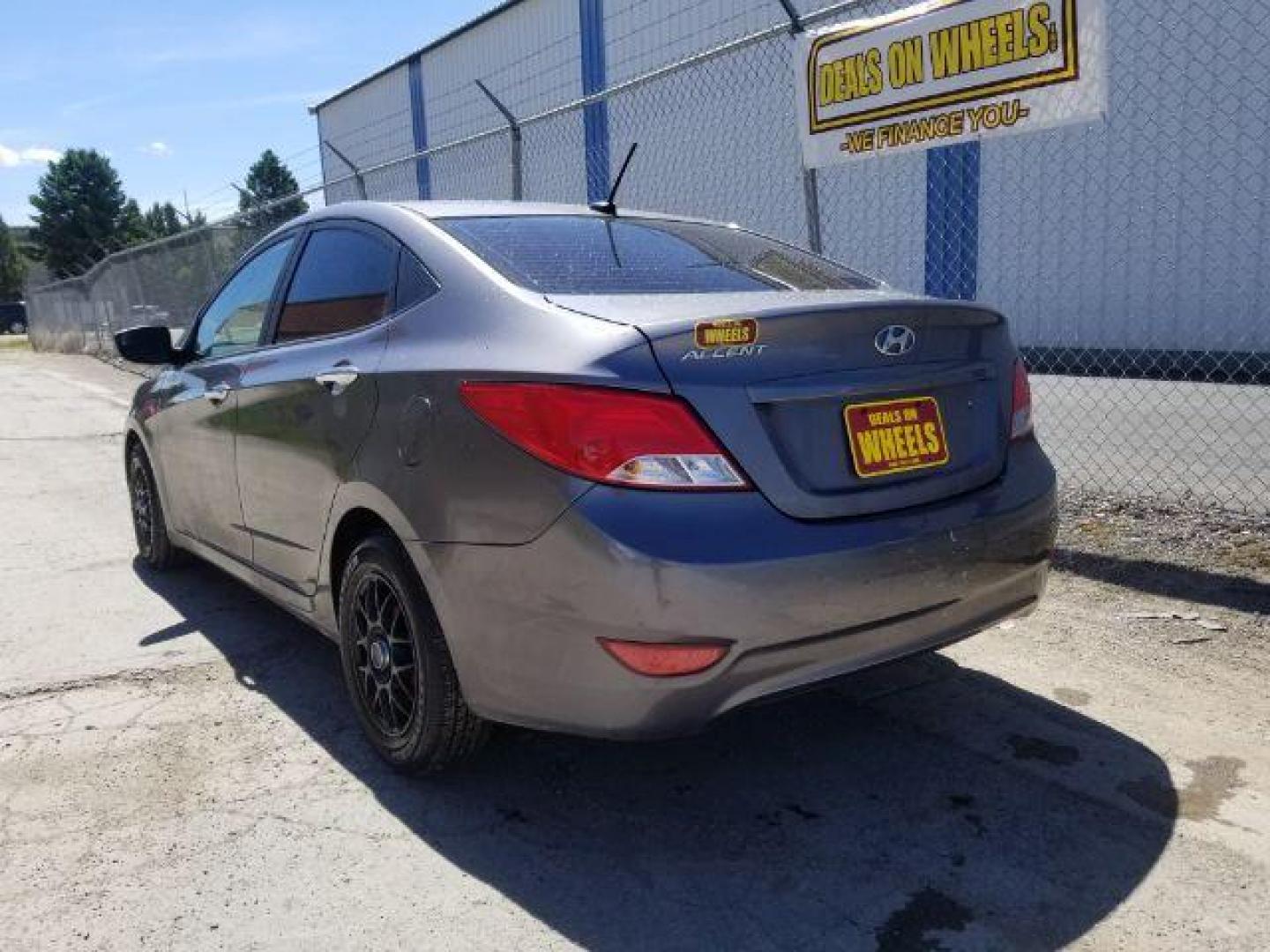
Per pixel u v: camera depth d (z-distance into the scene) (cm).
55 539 596
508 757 313
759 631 236
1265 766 290
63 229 6994
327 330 346
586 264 307
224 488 400
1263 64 1031
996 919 233
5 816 286
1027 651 374
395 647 298
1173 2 1088
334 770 309
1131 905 235
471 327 279
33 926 238
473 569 258
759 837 269
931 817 274
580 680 242
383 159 2633
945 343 280
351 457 302
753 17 1332
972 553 267
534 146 1814
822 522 247
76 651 410
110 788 301
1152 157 1125
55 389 1548
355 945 230
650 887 249
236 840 272
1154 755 299
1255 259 1062
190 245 1600
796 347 253
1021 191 1205
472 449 257
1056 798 280
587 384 239
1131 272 1152
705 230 375
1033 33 456
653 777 301
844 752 311
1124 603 409
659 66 1545
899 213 1217
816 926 232
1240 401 902
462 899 246
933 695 344
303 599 352
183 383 441
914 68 507
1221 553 448
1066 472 633
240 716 348
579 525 235
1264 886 240
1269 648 360
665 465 235
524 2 1920
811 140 569
